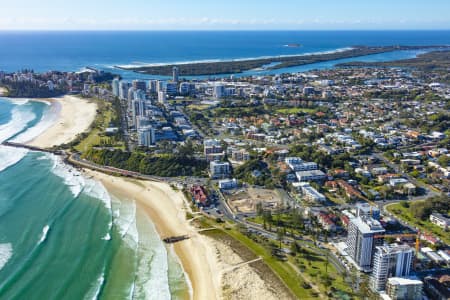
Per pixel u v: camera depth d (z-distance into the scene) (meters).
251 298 170.38
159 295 174.25
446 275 178.38
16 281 178.75
